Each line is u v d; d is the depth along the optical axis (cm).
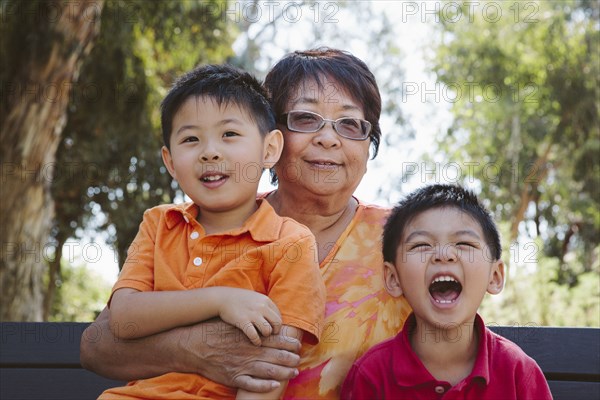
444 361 193
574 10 1198
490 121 1298
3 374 249
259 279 195
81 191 930
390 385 189
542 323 567
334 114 207
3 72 667
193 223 202
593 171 1232
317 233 214
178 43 830
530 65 1205
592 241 1369
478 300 190
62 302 1177
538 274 580
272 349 181
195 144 200
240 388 180
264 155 205
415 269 191
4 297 674
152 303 188
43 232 702
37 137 681
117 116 834
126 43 777
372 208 214
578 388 216
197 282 196
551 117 1255
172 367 188
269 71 218
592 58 1187
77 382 246
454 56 1251
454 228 190
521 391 186
